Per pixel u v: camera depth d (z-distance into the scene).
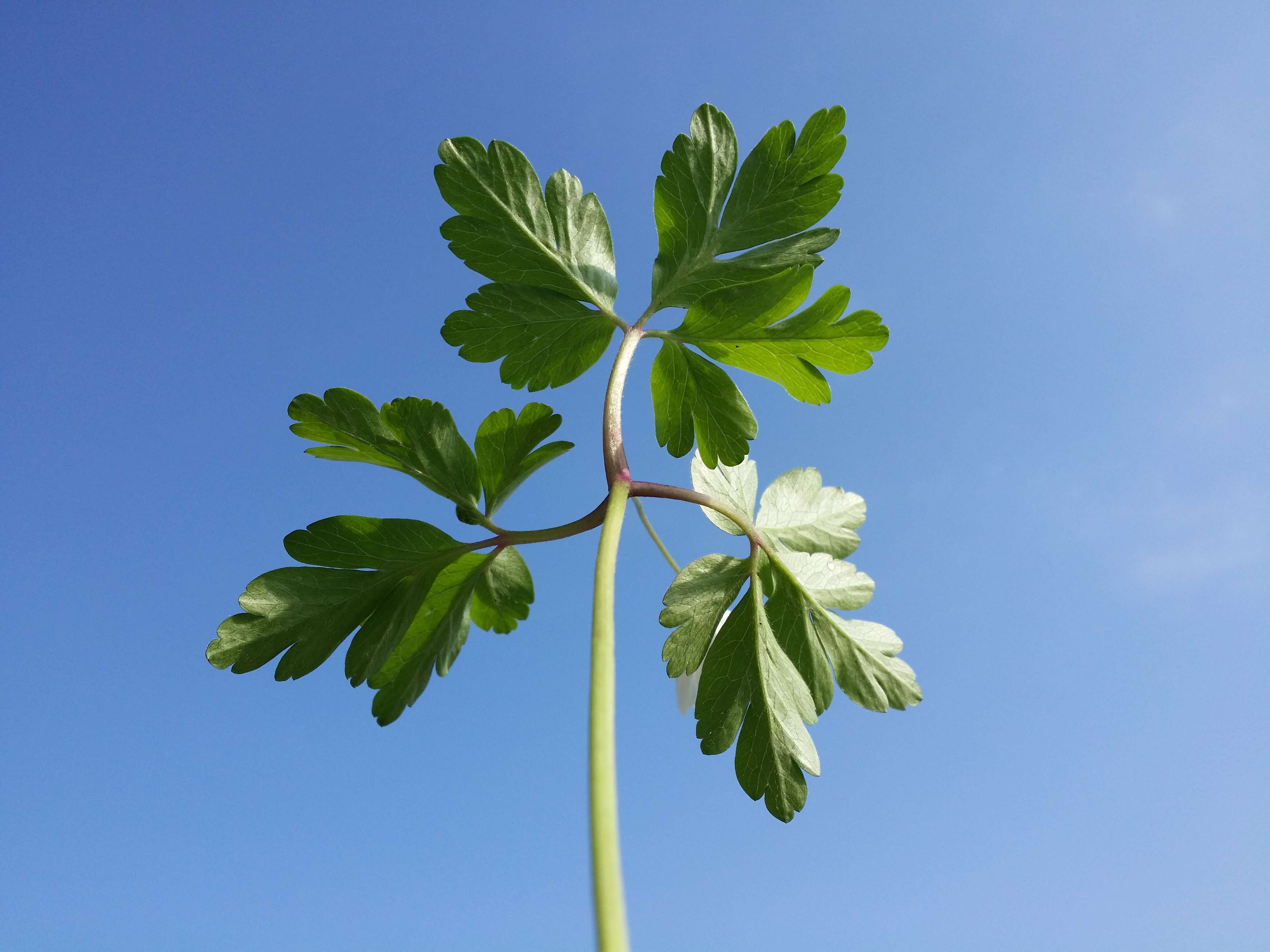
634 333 0.12
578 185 0.12
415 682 0.13
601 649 0.10
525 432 0.13
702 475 0.13
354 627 0.12
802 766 0.12
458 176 0.12
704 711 0.12
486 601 0.14
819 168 0.12
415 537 0.12
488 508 0.13
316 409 0.12
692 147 0.12
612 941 0.08
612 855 0.08
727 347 0.12
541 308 0.12
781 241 0.13
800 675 0.13
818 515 0.14
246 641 0.12
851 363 0.12
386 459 0.12
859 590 0.13
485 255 0.12
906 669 0.13
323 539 0.12
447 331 0.12
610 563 0.10
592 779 0.09
